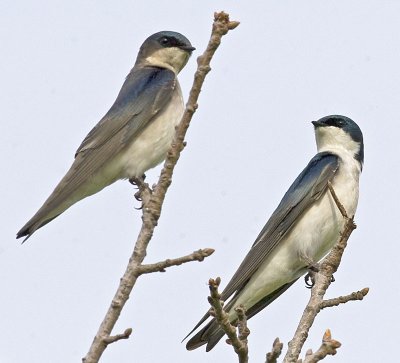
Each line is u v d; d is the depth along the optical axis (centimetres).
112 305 709
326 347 704
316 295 782
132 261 731
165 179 753
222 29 731
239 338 689
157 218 747
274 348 669
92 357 686
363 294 776
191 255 724
